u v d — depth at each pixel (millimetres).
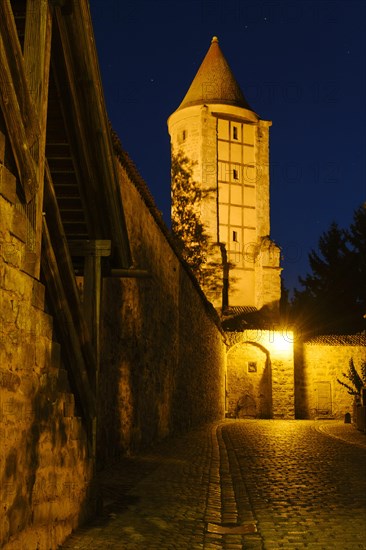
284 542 5699
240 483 9188
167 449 13984
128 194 12234
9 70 4121
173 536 5742
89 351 6617
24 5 6254
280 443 16266
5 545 4031
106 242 7930
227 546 5551
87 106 6785
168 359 17469
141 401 13500
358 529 6230
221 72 52938
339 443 16469
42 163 4977
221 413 34781
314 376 39125
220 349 34281
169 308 17734
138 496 7629
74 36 6223
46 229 5484
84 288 7871
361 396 22781
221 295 46875
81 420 6082
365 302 50406
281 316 54125
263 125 52281
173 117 51844
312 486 8977
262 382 39250
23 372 4465
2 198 4070
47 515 4941
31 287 4660
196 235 48688
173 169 51406
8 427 4148
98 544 5281
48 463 5000
